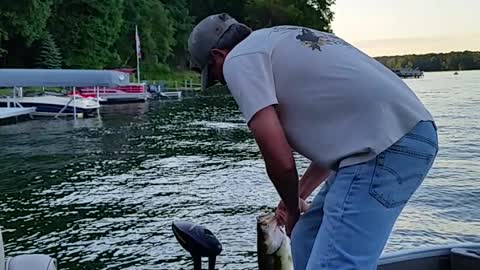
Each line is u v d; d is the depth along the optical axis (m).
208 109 21.86
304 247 1.69
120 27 32.25
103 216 6.14
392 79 1.48
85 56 29.61
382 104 1.42
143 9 36.03
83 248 5.00
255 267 4.36
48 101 17.86
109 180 8.30
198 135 13.91
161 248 4.96
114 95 24.47
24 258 1.88
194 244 1.68
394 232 5.58
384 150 1.41
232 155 10.67
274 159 1.41
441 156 10.35
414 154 1.42
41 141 12.87
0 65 27.02
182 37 40.09
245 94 1.43
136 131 14.77
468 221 5.98
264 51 1.47
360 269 1.42
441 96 25.66
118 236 5.35
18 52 27.30
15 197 7.23
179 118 18.33
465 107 19.97
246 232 5.39
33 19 25.52
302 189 1.81
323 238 1.47
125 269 4.45
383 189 1.41
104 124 16.47
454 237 5.48
